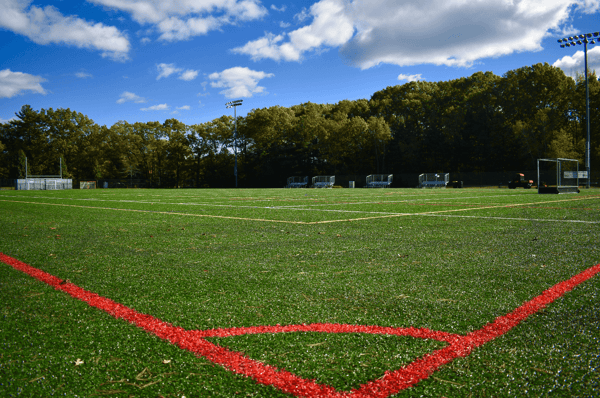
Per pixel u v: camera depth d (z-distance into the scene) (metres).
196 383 1.96
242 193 31.94
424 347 2.34
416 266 4.50
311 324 2.73
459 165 58.41
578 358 2.18
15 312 3.03
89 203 17.58
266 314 2.95
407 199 19.78
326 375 2.02
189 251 5.58
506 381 1.95
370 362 2.16
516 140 54.03
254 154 72.44
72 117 78.06
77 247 5.96
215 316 2.91
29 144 74.19
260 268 4.49
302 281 3.90
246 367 2.12
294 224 8.79
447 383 1.94
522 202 16.19
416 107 68.00
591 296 3.26
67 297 3.42
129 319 2.87
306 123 68.00
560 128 52.28
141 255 5.31
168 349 2.35
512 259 4.80
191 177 79.19
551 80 54.19
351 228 7.99
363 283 3.79
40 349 2.38
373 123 61.47
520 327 2.62
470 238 6.53
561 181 25.25
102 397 1.86
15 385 1.97
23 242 6.46
